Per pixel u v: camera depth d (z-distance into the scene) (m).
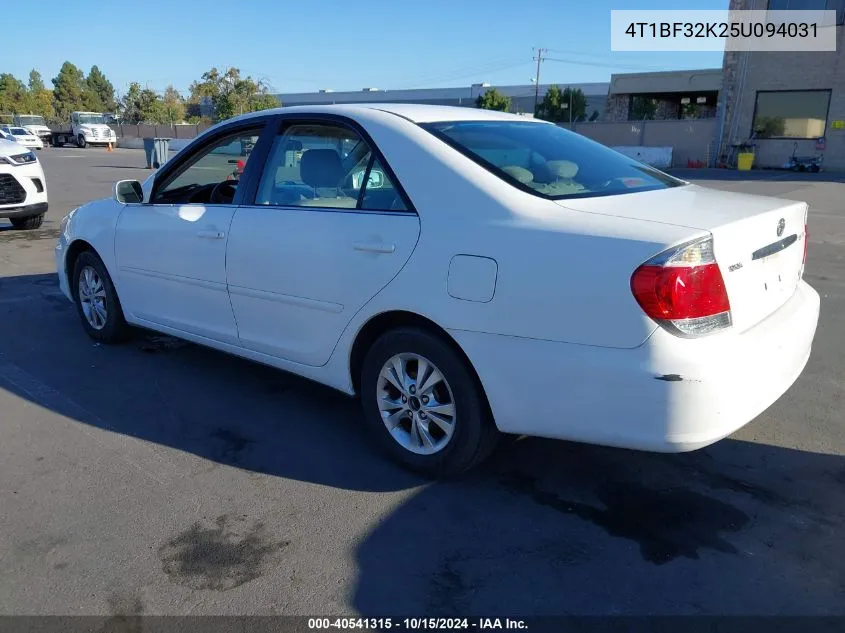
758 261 2.89
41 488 3.35
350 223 3.41
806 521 3.04
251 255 3.86
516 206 2.96
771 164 26.00
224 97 39.28
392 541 2.92
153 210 4.62
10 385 4.63
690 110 40.12
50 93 88.88
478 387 3.10
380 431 3.51
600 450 3.69
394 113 3.55
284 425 4.03
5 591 2.63
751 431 3.88
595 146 3.98
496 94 47.16
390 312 3.29
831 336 5.53
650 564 2.76
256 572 2.74
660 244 2.58
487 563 2.78
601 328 2.67
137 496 3.28
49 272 8.12
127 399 4.40
